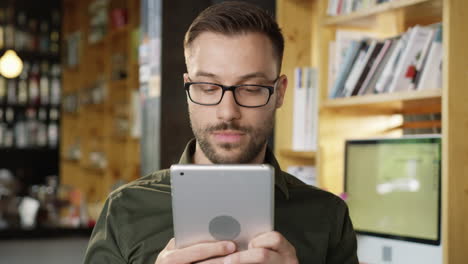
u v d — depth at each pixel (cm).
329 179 244
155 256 134
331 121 244
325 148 243
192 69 128
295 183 154
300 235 142
